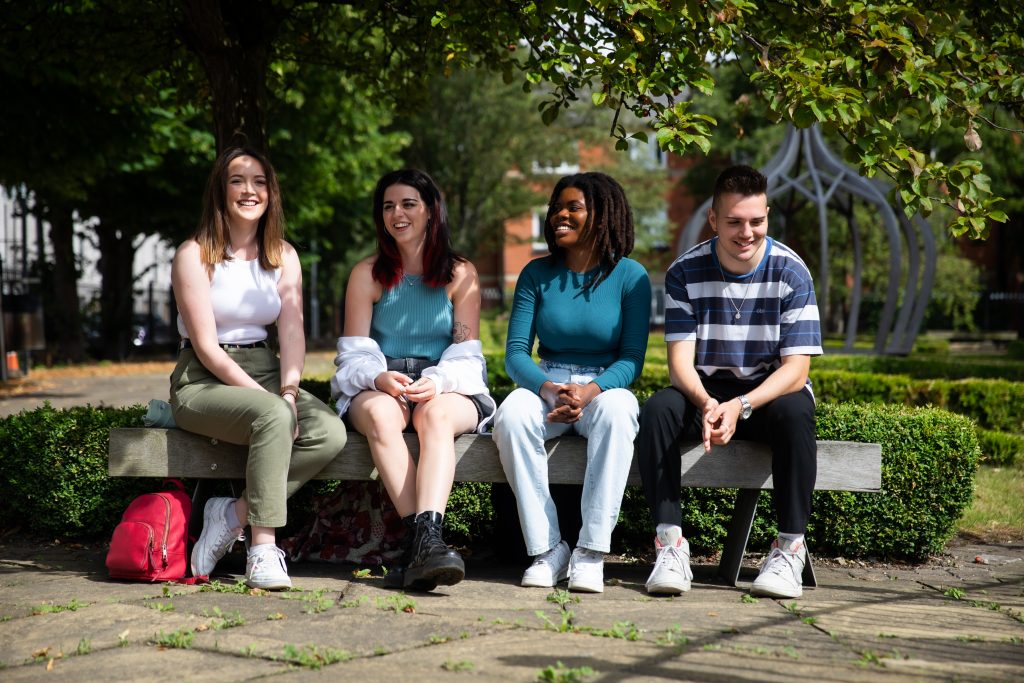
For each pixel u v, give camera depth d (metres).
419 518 3.17
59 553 3.90
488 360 9.32
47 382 12.95
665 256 31.73
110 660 2.37
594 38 3.95
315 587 3.21
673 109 3.55
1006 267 31.86
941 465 3.93
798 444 3.21
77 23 5.77
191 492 4.05
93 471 4.06
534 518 3.30
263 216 3.62
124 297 19.08
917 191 3.34
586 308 3.62
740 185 3.36
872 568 3.88
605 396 3.32
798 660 2.38
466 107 25.20
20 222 17.83
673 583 3.13
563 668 2.26
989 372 10.21
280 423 3.23
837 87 3.28
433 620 2.75
